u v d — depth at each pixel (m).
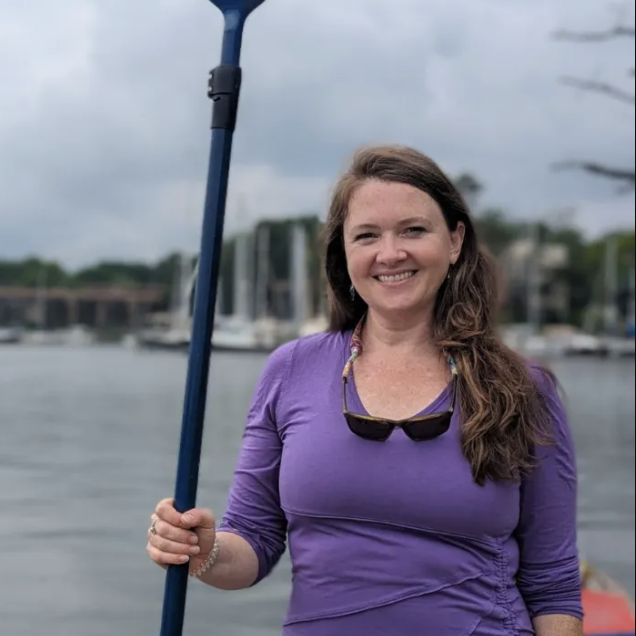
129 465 12.84
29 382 31.08
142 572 7.32
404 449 2.13
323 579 2.16
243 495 2.36
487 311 2.31
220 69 2.36
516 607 2.18
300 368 2.33
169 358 53.69
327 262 2.42
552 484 2.24
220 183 2.34
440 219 2.27
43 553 7.76
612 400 22.81
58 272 90.31
